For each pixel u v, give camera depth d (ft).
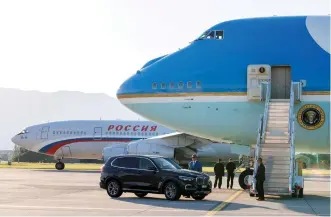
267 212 67.21
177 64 97.60
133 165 85.97
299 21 95.86
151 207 72.02
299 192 88.74
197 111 95.14
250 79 92.79
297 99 90.79
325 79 91.09
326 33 93.61
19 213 64.59
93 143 210.38
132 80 100.27
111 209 69.46
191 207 72.33
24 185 117.70
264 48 94.07
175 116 96.32
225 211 67.72
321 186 129.80
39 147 217.77
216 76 94.58
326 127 91.04
